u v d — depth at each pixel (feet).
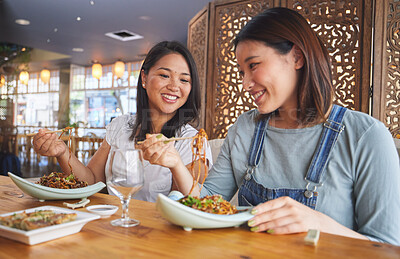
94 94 34.35
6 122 24.17
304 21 3.32
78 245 2.13
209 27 11.21
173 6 16.88
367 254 2.01
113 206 3.15
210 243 2.19
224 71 10.98
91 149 19.83
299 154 3.38
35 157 24.11
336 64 9.00
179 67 4.94
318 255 1.99
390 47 8.32
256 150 3.66
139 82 5.30
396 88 8.25
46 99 30.71
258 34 3.23
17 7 17.80
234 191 4.08
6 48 24.36
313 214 2.56
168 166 3.21
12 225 2.26
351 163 3.12
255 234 2.40
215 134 11.05
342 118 3.30
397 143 7.80
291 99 3.50
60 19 19.42
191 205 2.60
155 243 2.18
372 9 8.45
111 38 23.09
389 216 2.77
